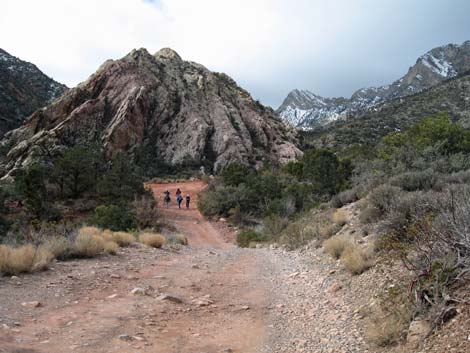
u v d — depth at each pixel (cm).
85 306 716
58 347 516
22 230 1712
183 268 1171
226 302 813
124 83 6988
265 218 2783
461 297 503
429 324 488
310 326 639
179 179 5922
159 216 3180
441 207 761
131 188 3728
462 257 566
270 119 8881
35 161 4756
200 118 7156
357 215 1418
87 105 6350
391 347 495
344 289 803
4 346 491
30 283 837
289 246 1619
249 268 1220
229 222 3325
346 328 600
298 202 2797
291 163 4472
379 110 14012
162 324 647
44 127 6469
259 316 716
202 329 640
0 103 9062
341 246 1114
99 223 2403
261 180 3862
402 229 859
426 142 2302
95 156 4031
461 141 2303
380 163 2298
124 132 6250
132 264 1162
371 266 843
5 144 6281
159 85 7312
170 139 6850
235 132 7200
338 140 9431
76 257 1190
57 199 3597
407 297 577
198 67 8694
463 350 414
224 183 4331
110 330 595
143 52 7906
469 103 10512
